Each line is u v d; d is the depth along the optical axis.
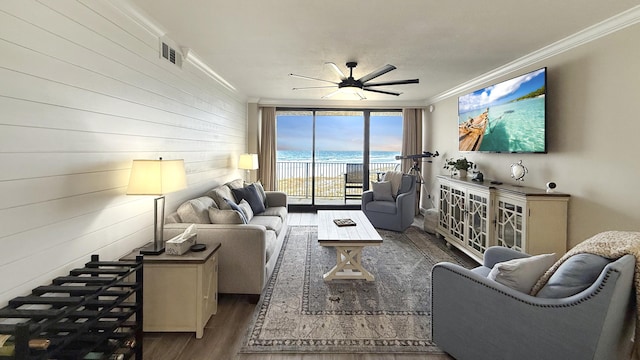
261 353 1.96
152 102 2.64
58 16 1.65
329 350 1.99
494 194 3.26
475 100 4.06
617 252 1.42
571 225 2.78
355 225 3.43
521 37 2.78
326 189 8.55
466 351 1.79
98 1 1.95
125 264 1.81
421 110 6.37
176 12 2.31
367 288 2.89
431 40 2.87
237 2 2.15
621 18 2.31
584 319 1.33
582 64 2.70
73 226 1.78
